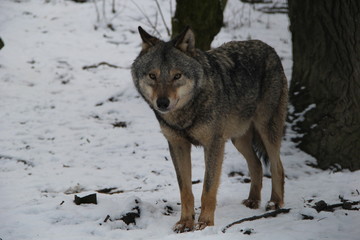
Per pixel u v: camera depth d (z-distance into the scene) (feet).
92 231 26.22
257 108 32.48
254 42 33.37
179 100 26.99
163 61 26.78
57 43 69.67
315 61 41.68
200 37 52.24
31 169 38.01
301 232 23.90
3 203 30.45
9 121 47.85
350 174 37.63
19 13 78.95
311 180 37.04
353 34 38.34
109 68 63.93
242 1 86.53
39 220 27.27
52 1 84.58
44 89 56.85
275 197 31.99
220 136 28.53
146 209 29.09
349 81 39.04
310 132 41.27
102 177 36.70
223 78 29.22
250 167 32.86
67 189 34.30
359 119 38.70
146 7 81.76
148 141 44.11
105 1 84.58
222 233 24.25
